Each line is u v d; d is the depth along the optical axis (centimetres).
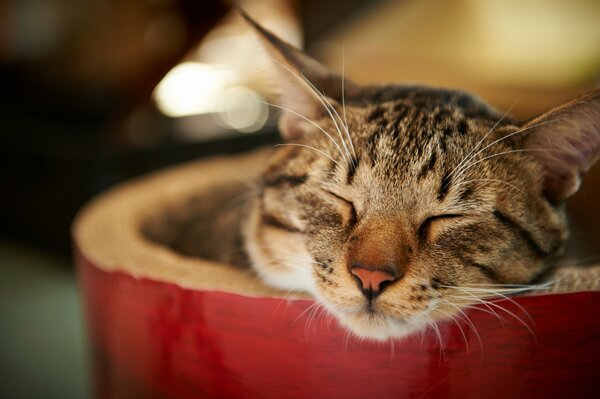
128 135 63
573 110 28
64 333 53
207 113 67
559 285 27
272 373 29
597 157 29
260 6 61
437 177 29
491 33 56
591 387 27
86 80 66
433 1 58
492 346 27
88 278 33
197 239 40
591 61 52
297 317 28
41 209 64
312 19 61
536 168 30
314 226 30
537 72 53
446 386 27
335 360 28
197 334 29
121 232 35
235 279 30
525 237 29
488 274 29
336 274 29
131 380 32
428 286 28
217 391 30
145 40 64
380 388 28
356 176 29
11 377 47
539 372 27
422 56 55
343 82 33
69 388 46
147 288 30
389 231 28
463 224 29
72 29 66
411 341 27
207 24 62
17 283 60
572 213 35
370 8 60
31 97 67
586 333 26
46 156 61
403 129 30
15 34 69
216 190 44
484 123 30
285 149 33
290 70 31
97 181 60
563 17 54
